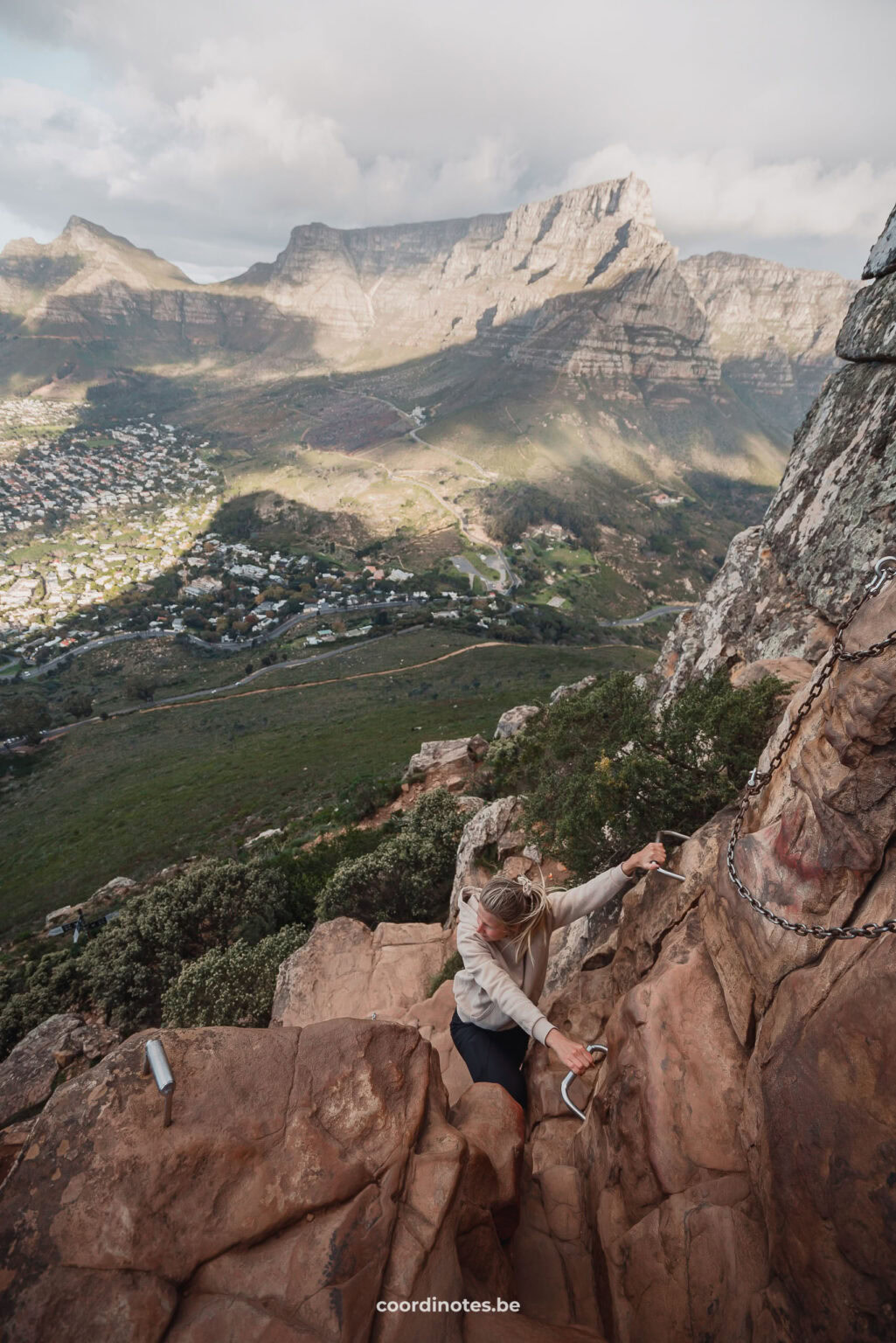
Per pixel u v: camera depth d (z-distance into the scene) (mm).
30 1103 12266
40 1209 1532
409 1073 2025
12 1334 1339
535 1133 3000
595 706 5781
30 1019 16688
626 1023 2408
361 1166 1728
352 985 8570
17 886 39938
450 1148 1872
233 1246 1530
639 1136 2100
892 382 6859
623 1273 1929
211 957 12648
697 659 9859
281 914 17297
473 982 2717
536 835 6344
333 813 29344
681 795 4344
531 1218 2418
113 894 31406
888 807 1689
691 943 2527
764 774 2482
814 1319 1419
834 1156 1466
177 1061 1870
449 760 25172
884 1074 1433
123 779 60156
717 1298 1688
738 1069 2070
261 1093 1839
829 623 7055
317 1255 1530
